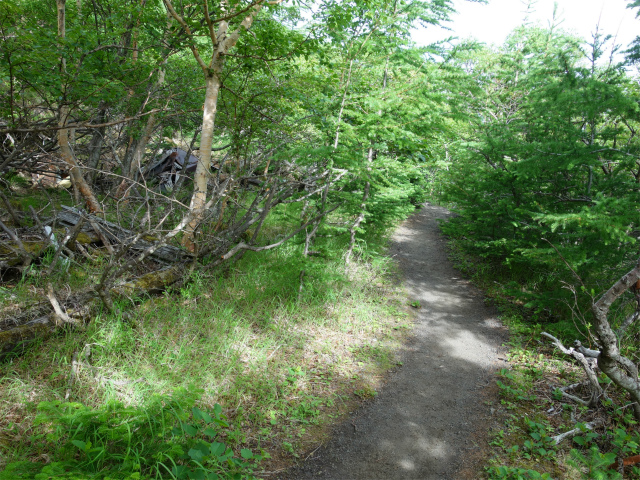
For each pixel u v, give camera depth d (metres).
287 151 5.87
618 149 5.55
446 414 4.40
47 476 2.38
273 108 6.80
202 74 7.59
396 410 4.40
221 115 7.11
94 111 7.55
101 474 2.71
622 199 5.02
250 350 4.75
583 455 3.72
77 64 5.93
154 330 4.59
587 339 5.53
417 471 3.62
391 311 6.60
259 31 6.02
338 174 6.83
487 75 11.52
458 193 8.91
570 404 4.48
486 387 4.91
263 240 7.88
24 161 7.34
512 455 3.78
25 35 5.09
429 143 7.07
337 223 8.48
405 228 12.09
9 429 3.15
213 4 5.95
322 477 3.46
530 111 7.34
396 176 7.68
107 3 6.93
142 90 7.45
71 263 5.41
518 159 7.24
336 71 6.49
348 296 6.64
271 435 3.79
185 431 3.04
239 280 6.19
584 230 5.59
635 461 3.51
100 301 4.65
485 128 7.91
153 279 5.45
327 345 5.30
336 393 4.52
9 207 5.98
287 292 6.14
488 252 8.47
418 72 6.37
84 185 6.57
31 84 5.68
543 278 7.59
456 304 7.30
